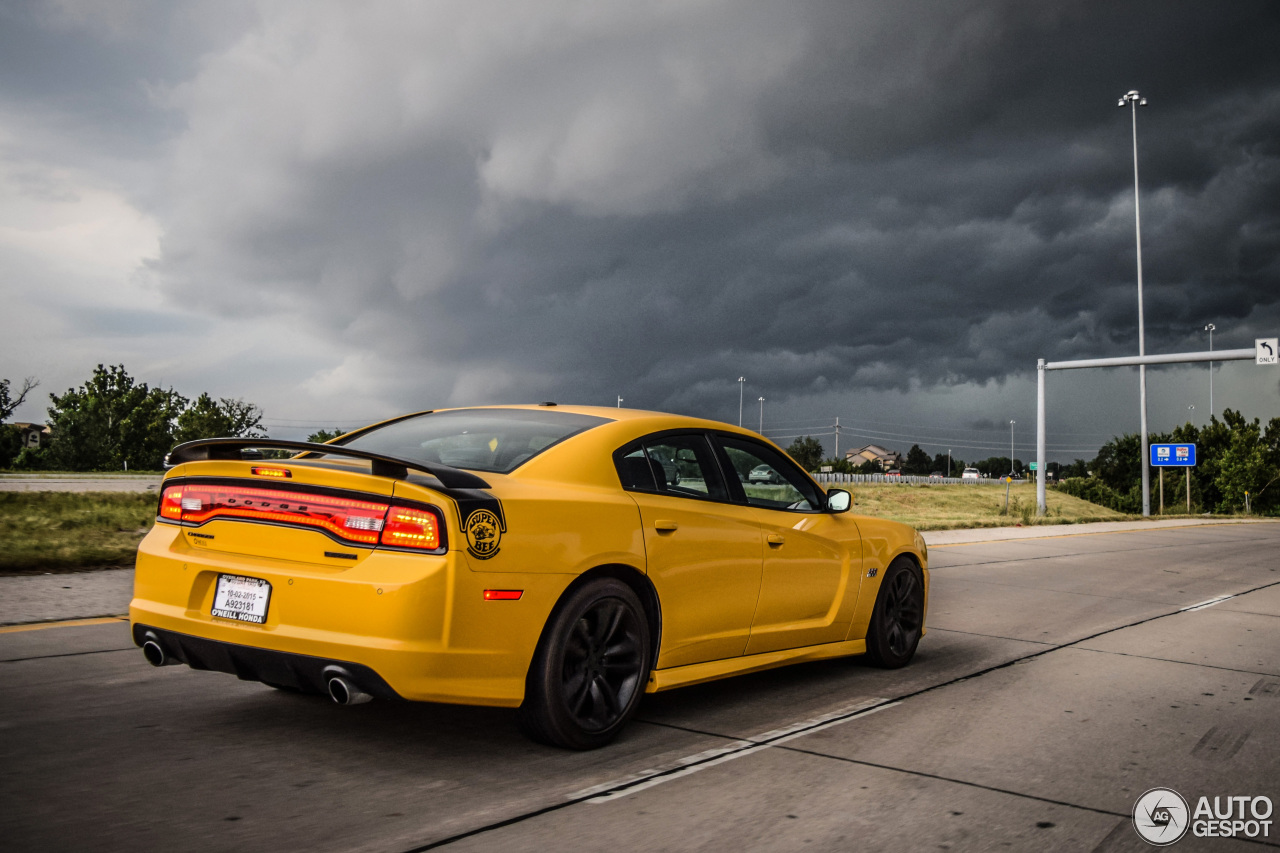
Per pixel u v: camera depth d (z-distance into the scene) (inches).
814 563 202.7
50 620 236.5
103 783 126.3
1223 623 338.3
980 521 1045.2
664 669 166.2
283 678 137.5
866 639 227.5
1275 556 721.0
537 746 152.7
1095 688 217.9
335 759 141.3
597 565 151.5
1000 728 178.4
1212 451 2923.2
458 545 132.8
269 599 137.1
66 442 3088.1
